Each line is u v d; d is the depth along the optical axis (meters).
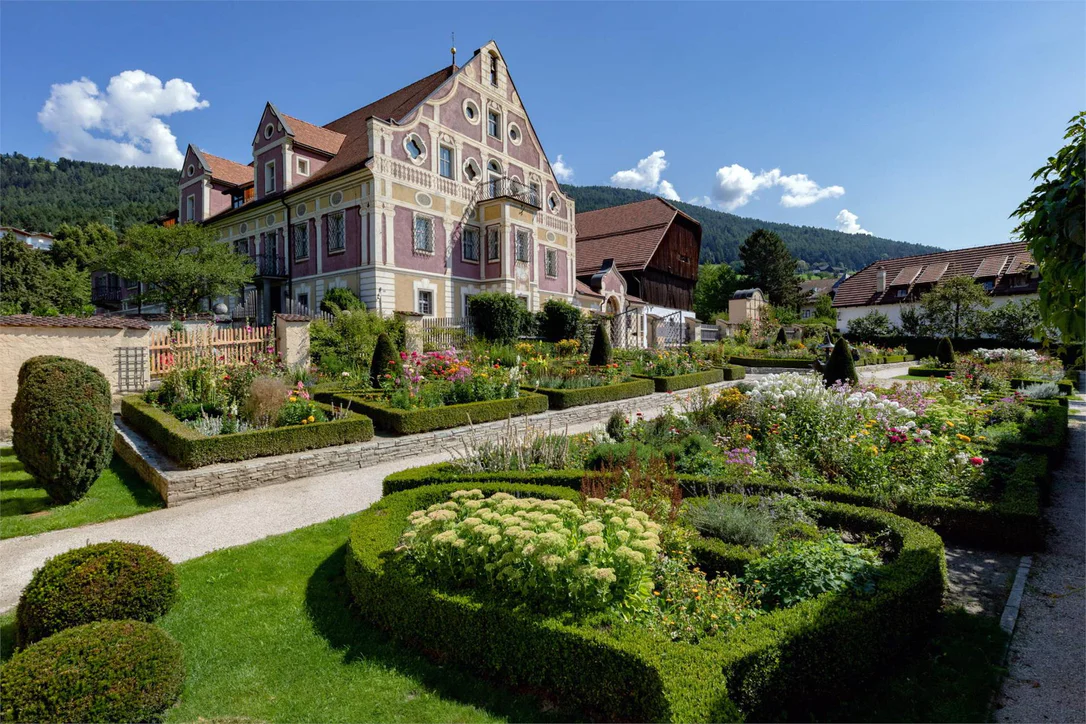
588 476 5.90
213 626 4.09
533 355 18.61
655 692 2.84
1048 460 7.70
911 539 4.51
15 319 10.28
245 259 25.12
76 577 3.72
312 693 3.38
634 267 37.75
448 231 24.53
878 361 27.97
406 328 17.72
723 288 64.31
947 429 8.00
